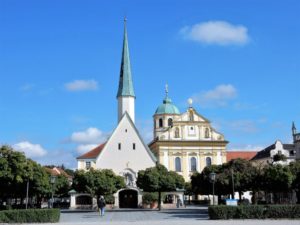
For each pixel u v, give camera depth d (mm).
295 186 58875
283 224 36688
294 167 60094
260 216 43344
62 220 49688
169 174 77750
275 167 61094
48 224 41250
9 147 55938
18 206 77625
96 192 72625
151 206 86438
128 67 111188
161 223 40094
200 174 83312
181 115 126062
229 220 42250
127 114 98125
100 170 76750
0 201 79500
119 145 96500
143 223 40719
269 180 61219
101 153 95938
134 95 110062
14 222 42219
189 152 123750
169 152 123188
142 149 96562
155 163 95938
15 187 60188
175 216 54000
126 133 97125
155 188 74562
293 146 122625
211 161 123875
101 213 58281
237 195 106500
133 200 89062
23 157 56438
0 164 54312
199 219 45844
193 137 124875
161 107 141500
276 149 121312
